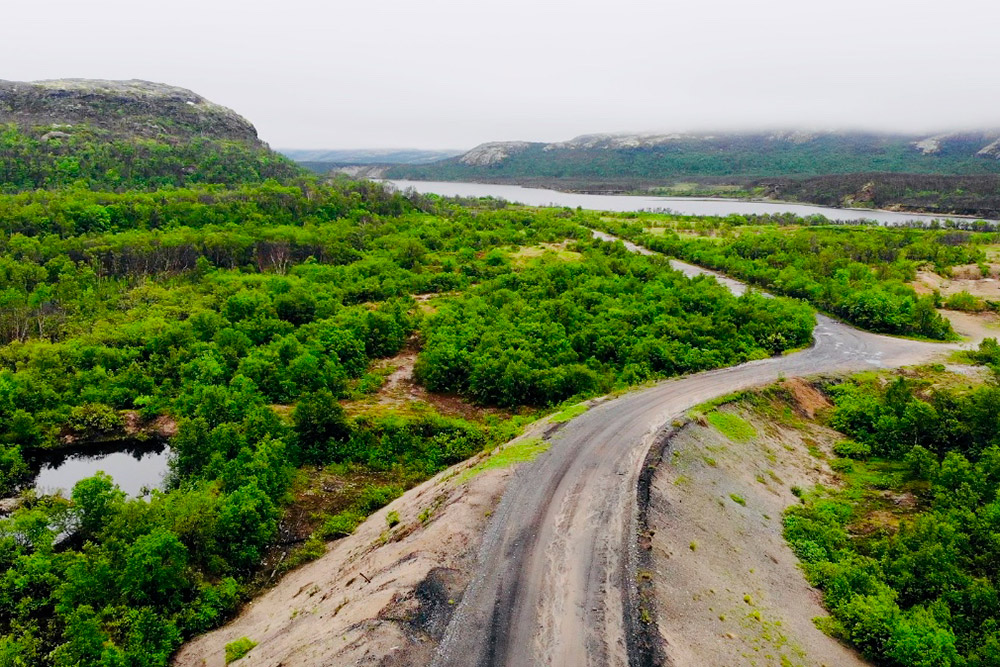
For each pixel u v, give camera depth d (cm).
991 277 12294
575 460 4416
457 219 17362
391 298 9625
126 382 6366
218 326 7506
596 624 2791
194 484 4628
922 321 8931
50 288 8750
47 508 4216
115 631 3194
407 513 4175
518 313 8600
